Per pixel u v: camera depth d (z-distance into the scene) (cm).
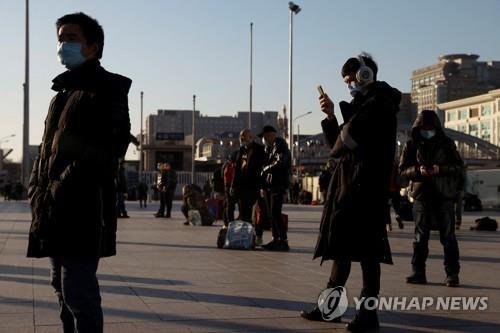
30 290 660
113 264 872
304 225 1770
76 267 362
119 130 362
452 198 727
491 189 4272
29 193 381
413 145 745
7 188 4438
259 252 1048
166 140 7931
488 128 11569
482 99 11625
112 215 377
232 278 759
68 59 376
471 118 12062
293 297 640
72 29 380
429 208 731
